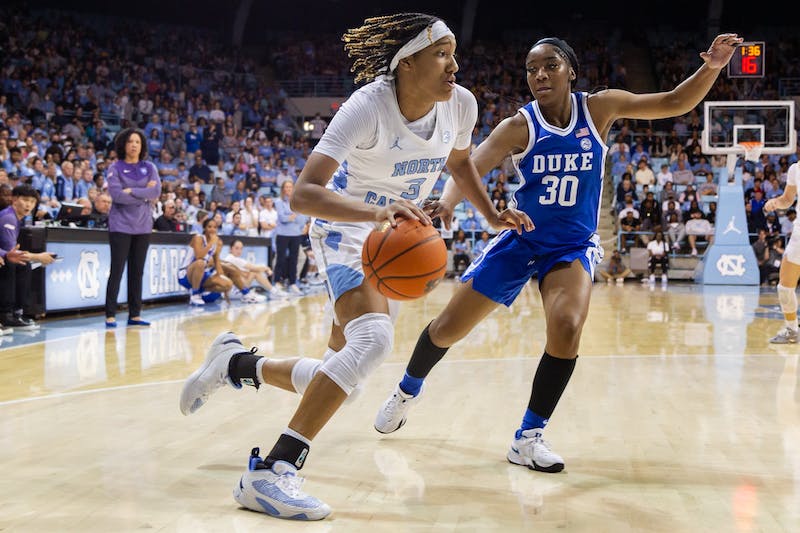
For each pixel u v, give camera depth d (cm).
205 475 265
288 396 400
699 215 1582
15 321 708
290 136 1998
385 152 252
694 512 228
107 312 729
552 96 294
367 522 221
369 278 233
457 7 2431
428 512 229
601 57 2241
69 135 1509
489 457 290
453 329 302
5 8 1955
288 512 223
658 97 292
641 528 214
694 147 1861
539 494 246
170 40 2200
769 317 829
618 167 1825
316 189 228
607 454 294
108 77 1844
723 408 375
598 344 612
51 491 247
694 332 693
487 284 299
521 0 2439
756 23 2350
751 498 241
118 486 253
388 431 317
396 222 217
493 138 301
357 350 239
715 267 1441
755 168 1736
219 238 1045
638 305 989
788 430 331
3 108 1451
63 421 345
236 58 2275
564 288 286
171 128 1738
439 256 226
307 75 2320
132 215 724
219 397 397
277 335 663
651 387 430
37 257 679
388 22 240
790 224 1559
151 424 339
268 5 2444
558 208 295
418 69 241
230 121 1869
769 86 2092
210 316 838
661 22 2439
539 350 579
